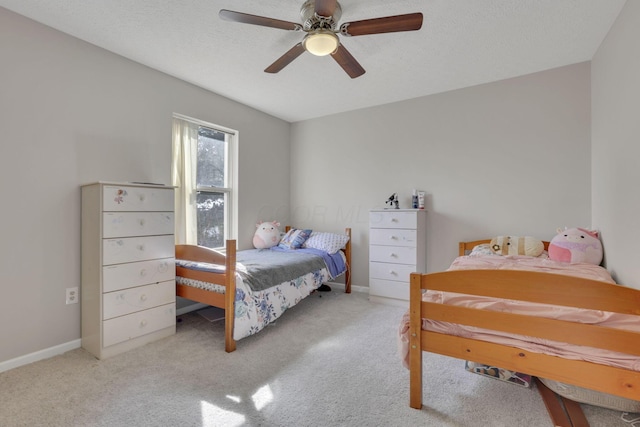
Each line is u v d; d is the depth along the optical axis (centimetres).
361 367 194
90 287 211
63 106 213
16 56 192
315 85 305
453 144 322
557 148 274
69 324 216
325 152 406
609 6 187
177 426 140
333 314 295
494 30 212
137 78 255
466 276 140
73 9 187
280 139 418
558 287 124
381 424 141
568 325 121
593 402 142
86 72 225
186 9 187
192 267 243
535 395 163
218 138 343
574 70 266
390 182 360
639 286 165
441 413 149
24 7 186
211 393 166
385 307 317
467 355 141
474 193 312
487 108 304
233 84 301
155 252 231
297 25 173
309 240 368
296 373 187
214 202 339
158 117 271
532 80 283
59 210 212
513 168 293
